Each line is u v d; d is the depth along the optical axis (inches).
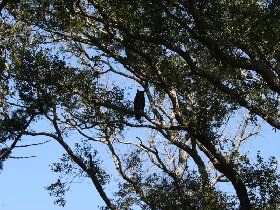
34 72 658.2
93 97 676.7
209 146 667.4
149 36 655.1
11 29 716.0
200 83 688.4
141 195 721.6
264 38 599.5
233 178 662.5
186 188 668.7
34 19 709.9
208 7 617.3
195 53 682.2
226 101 677.3
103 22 664.4
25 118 628.7
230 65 629.3
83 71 699.4
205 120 658.8
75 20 703.1
